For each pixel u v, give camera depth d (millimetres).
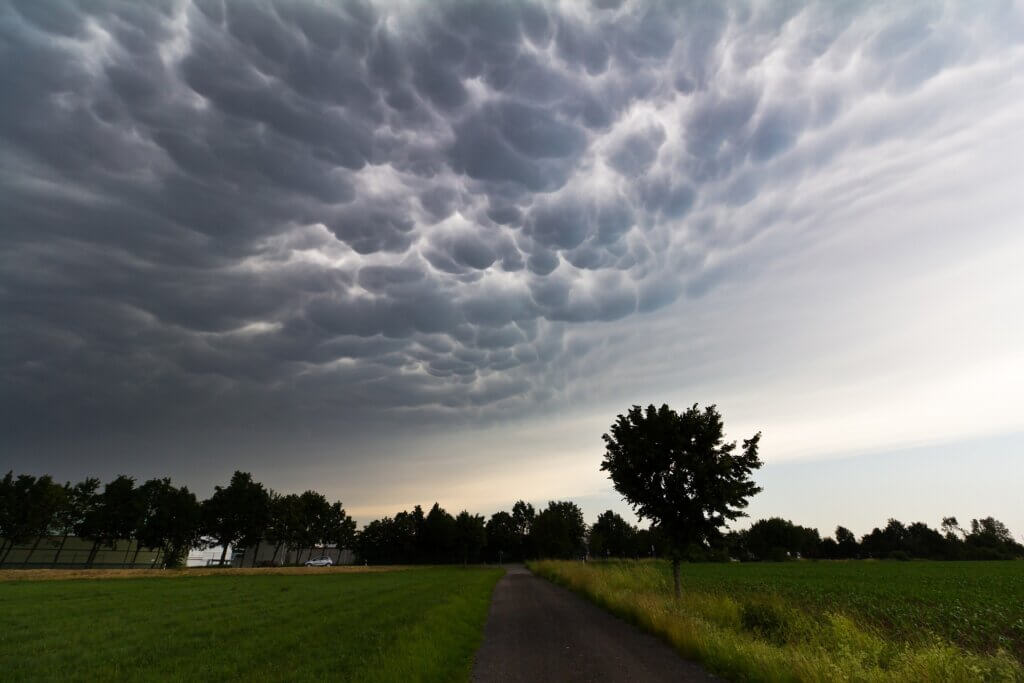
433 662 11102
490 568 94688
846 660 9414
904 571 60719
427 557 120625
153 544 83312
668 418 20484
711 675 10539
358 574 64875
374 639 13727
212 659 12430
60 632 16672
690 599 18812
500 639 15430
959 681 8609
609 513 124688
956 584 37906
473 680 10508
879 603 25203
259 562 111375
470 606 22391
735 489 19250
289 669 10914
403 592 31516
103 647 14266
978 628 18000
